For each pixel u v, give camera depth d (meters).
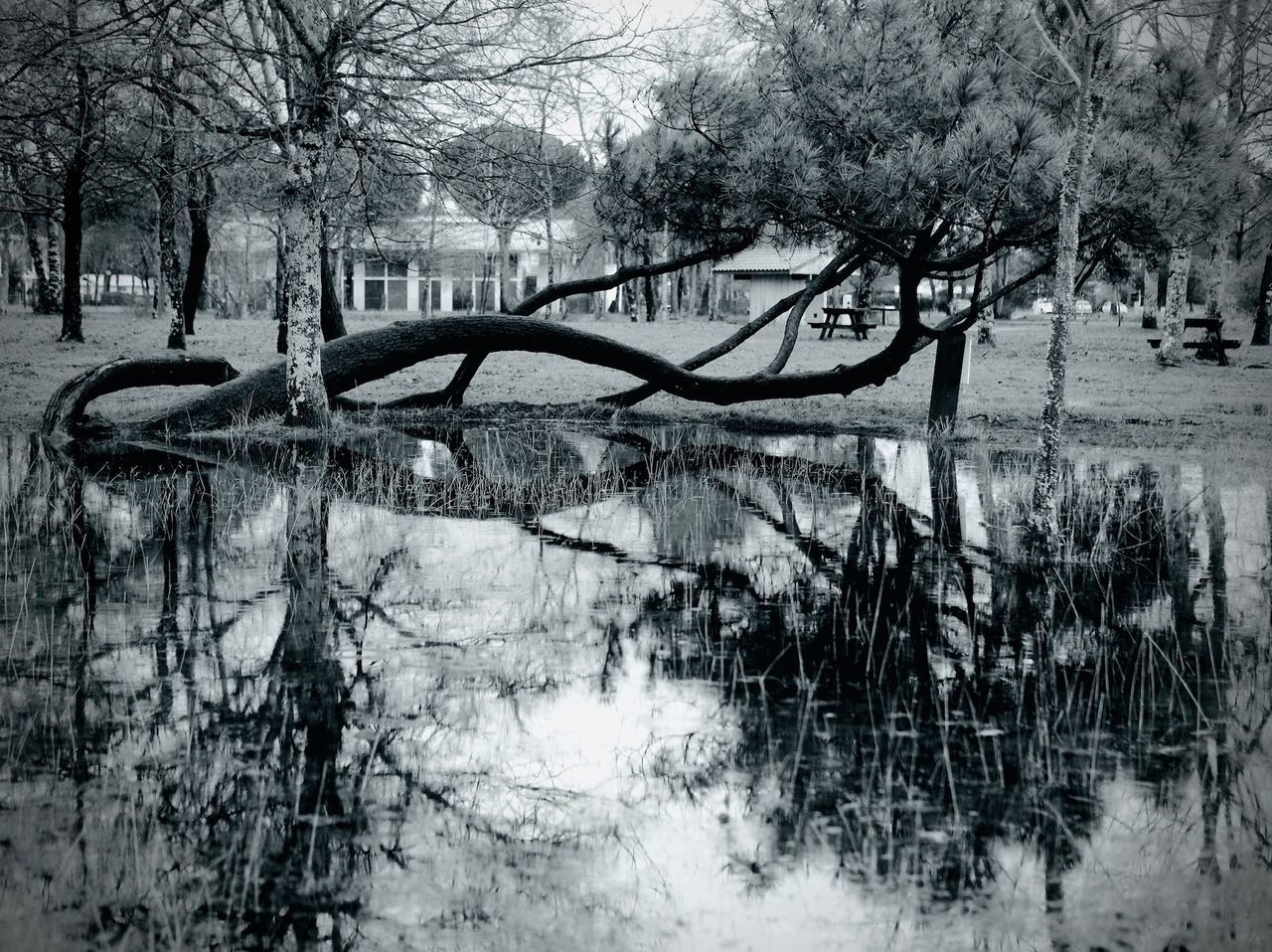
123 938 3.01
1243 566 7.60
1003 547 8.25
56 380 20.94
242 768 4.16
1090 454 13.43
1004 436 15.10
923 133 12.48
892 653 5.64
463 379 18.00
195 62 14.23
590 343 15.84
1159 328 44.19
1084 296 66.44
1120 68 12.80
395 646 5.70
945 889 3.34
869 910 3.20
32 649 5.62
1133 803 3.93
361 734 4.50
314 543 8.27
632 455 13.32
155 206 37.28
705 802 3.91
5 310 49.69
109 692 4.99
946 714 4.78
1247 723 4.69
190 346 29.59
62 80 15.36
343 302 58.06
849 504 10.07
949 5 13.41
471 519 9.29
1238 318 49.94
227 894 3.26
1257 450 13.62
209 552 7.93
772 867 3.47
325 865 3.44
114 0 13.67
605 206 16.06
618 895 3.26
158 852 3.50
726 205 15.21
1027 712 4.83
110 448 13.25
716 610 6.45
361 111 14.33
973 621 6.25
